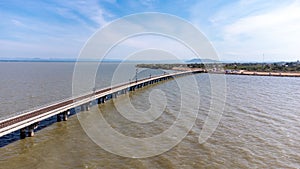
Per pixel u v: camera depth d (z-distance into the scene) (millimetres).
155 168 13711
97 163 14281
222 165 14109
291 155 15531
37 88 48500
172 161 14633
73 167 13727
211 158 15078
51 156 15281
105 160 14719
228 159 14930
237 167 13859
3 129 16359
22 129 18688
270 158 15078
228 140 18344
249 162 14516
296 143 17641
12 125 17219
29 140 18297
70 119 24828
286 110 29234
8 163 14227
